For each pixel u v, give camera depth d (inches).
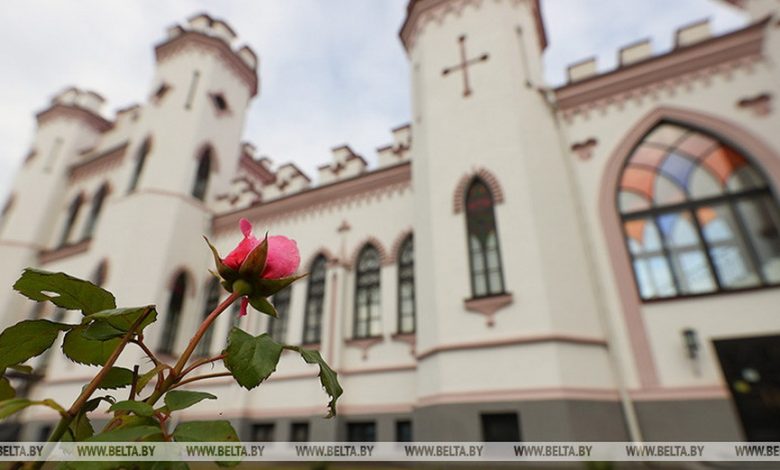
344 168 528.7
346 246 472.1
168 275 503.2
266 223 546.9
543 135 364.8
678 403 263.6
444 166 372.8
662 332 288.0
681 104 340.5
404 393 367.2
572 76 404.5
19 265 631.2
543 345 274.4
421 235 374.3
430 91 416.8
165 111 596.7
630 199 336.5
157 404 35.7
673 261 307.9
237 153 667.4
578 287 306.8
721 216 304.8
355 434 375.9
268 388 432.1
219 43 654.5
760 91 318.0
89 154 749.9
